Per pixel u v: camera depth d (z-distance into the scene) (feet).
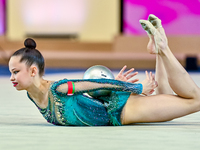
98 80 17.17
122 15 105.09
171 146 13.35
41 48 101.35
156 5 102.73
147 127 17.72
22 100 32.27
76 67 89.97
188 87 17.89
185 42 92.38
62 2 108.47
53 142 13.96
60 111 17.42
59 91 16.84
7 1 108.06
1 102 30.58
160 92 20.29
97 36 108.06
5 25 108.78
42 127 17.63
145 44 95.55
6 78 61.77
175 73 17.85
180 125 18.67
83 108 17.78
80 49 101.50
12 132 16.17
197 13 101.09
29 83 17.13
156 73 20.44
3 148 12.92
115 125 18.29
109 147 13.08
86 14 108.06
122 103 18.04
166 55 17.94
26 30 109.19
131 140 14.39
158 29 18.10
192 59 80.69
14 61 16.96
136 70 81.76
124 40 96.22
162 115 18.20
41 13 108.99
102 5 106.93
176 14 101.86
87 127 17.69
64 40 101.96
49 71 74.79
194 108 18.17
